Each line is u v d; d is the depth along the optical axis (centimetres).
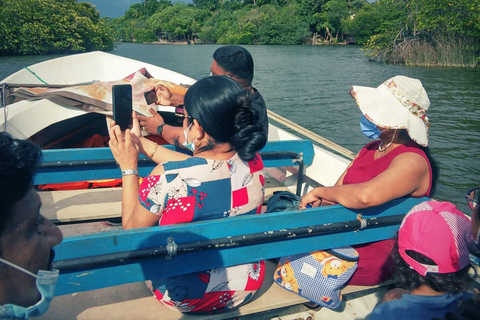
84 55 489
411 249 142
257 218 171
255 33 5622
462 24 2150
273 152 288
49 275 86
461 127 955
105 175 264
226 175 160
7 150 79
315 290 192
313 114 1123
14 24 2825
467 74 1862
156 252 156
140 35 7369
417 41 2308
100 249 154
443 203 149
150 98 314
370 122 194
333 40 5538
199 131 155
